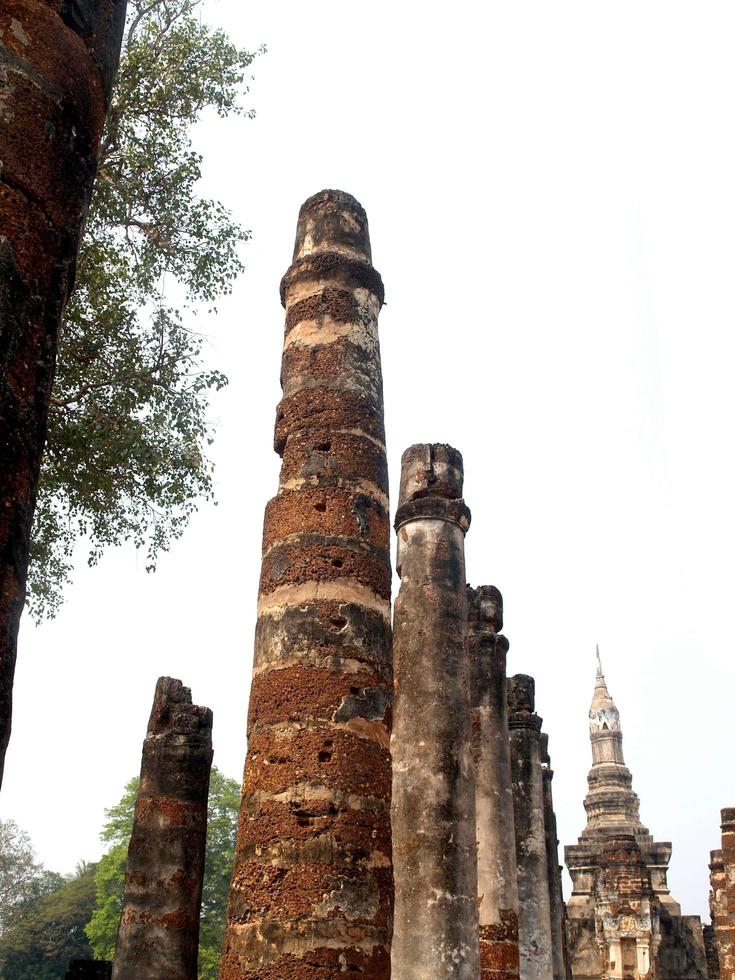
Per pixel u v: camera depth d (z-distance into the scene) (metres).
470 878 9.35
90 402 15.34
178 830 12.91
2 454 2.89
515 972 12.49
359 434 10.17
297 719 8.77
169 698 13.89
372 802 8.62
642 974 23.45
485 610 15.48
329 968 7.75
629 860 24.55
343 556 9.52
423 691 10.19
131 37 16.03
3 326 2.92
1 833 49.16
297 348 10.65
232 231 16.52
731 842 23.92
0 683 2.75
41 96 3.45
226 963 8.14
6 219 3.18
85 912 51.69
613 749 40.59
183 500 16.33
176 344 15.90
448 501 11.47
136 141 15.93
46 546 16.58
